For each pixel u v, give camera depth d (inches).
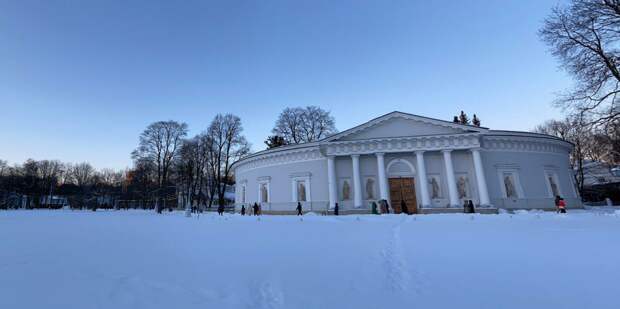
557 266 269.6
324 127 2539.4
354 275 257.1
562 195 1378.0
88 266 299.9
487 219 765.3
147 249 396.2
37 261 325.1
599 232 466.3
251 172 1667.1
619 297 194.5
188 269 283.9
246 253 356.8
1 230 697.6
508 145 1349.7
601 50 938.7
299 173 1450.5
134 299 205.6
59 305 196.2
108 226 803.4
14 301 203.6
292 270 276.1
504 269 264.8
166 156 2699.3
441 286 224.8
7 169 3681.1
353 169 1320.1
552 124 2199.8
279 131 2561.5
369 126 1352.1
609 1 904.3
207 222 912.3
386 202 1161.4
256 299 202.8
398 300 198.4
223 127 2546.8
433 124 1315.2
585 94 987.3
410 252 344.8
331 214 1275.8
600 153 1466.5
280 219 948.6
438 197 1278.3
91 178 4335.6
